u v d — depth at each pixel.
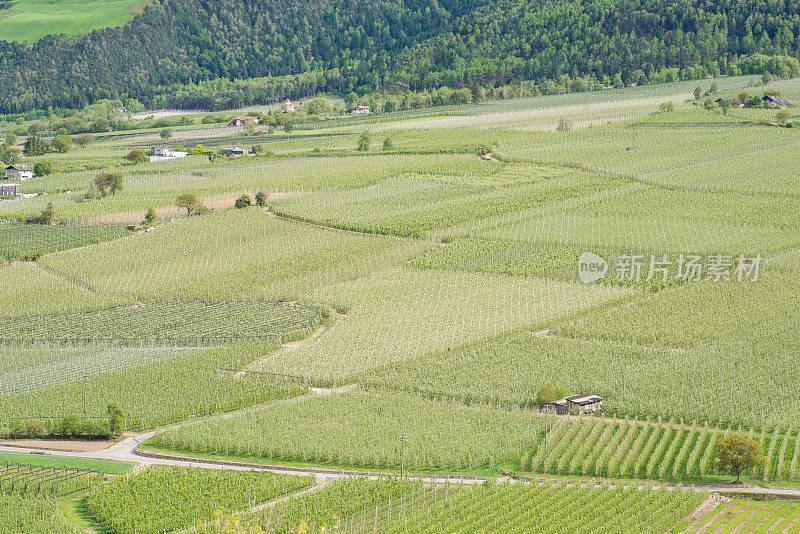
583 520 88.38
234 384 132.38
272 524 87.56
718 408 118.94
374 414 120.38
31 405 125.25
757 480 100.50
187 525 88.94
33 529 86.19
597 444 107.44
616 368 133.75
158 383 133.25
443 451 107.94
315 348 147.12
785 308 155.88
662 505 91.88
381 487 97.06
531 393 126.81
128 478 98.94
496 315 158.88
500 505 92.12
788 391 124.25
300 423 117.56
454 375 133.38
